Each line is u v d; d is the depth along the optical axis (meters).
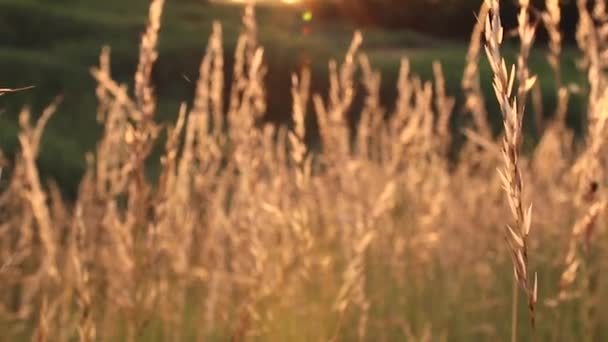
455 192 5.58
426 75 32.22
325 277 4.08
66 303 3.78
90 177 3.90
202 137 4.09
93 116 23.52
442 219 5.45
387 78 31.58
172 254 3.83
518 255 1.79
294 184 3.79
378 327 4.63
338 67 32.00
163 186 2.80
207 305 4.11
